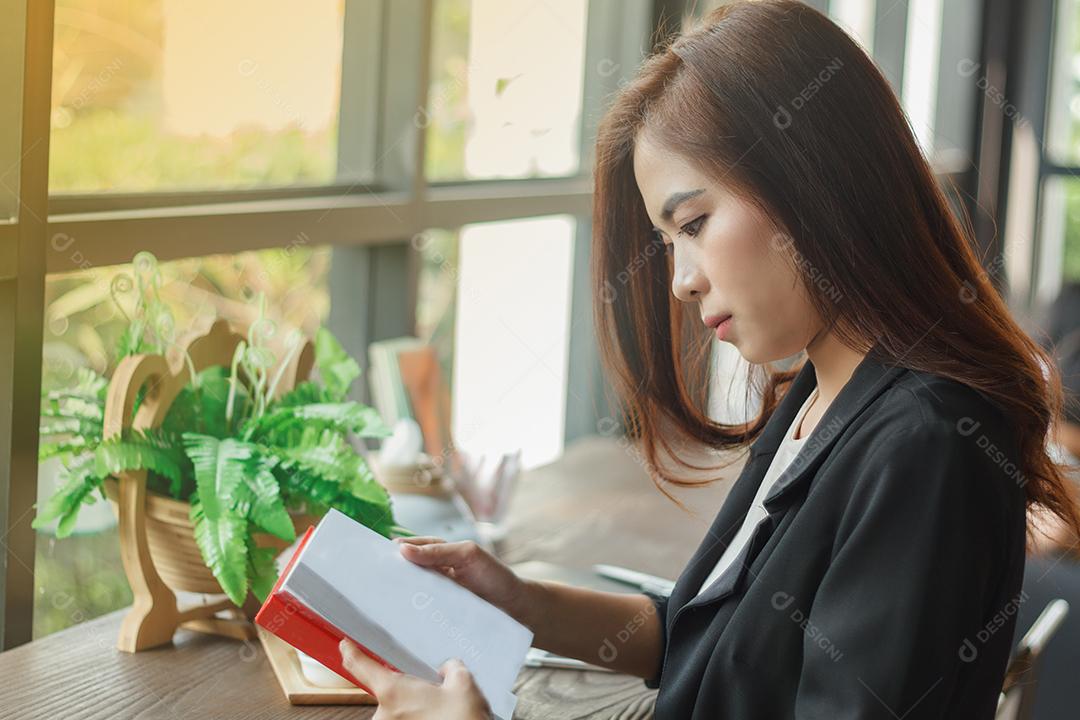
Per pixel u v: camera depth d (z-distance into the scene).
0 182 1.40
